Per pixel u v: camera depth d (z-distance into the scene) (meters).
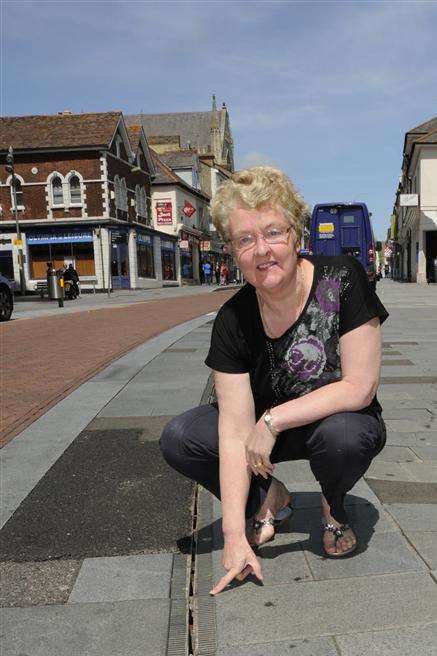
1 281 15.14
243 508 2.31
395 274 67.38
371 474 3.54
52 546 2.85
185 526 3.03
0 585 2.52
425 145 36.09
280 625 2.12
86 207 34.72
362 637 2.02
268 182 2.14
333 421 2.27
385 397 5.38
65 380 6.82
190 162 52.88
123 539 2.90
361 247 21.72
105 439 4.48
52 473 3.81
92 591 2.44
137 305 20.52
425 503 3.10
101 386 6.36
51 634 2.15
